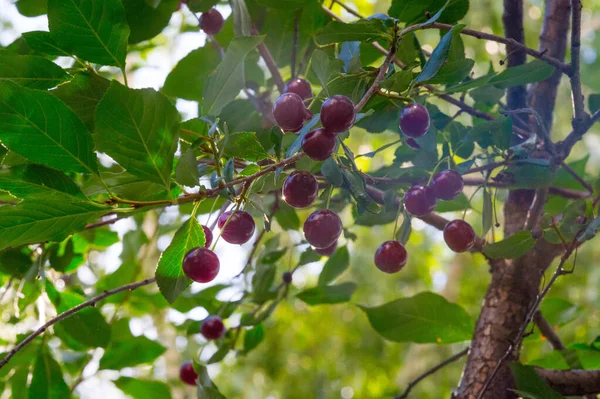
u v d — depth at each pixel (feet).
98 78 1.88
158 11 2.24
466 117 4.24
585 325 6.08
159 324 3.41
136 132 1.65
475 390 2.11
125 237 2.70
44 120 1.64
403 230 2.01
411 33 2.07
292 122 1.77
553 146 2.06
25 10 2.30
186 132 1.85
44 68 1.86
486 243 2.02
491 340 2.15
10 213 1.67
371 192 2.24
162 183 1.69
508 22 2.26
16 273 2.28
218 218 1.89
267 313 2.42
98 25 1.81
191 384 2.40
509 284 2.20
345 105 1.67
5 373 2.45
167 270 1.77
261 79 2.39
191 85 2.28
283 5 2.17
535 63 2.02
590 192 2.36
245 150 1.81
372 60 2.30
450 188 1.90
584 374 2.10
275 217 2.59
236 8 2.13
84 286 2.68
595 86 5.39
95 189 1.78
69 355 2.50
